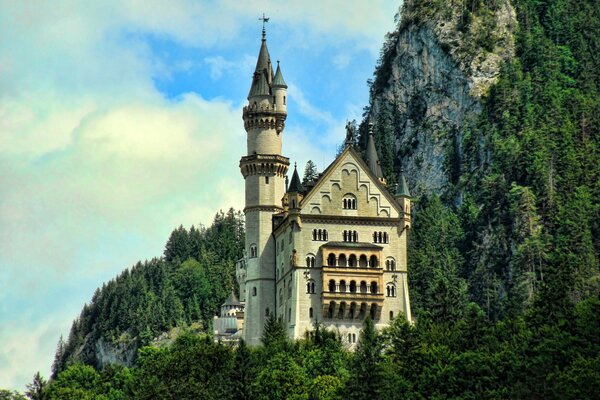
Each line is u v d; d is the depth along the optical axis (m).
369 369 183.62
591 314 193.25
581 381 169.75
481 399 176.25
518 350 188.00
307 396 192.38
